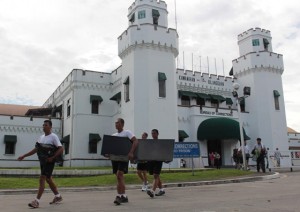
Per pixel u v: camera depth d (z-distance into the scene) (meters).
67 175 20.53
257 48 44.47
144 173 12.82
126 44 34.22
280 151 40.50
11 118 38.28
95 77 39.06
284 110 42.34
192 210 7.54
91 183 16.02
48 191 13.50
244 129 37.53
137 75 32.66
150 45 32.91
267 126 40.69
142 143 10.30
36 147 8.74
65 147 39.38
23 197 11.45
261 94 41.66
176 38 34.53
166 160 10.25
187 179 17.19
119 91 37.19
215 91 42.47
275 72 42.78
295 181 16.06
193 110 36.69
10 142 37.75
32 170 20.52
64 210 7.77
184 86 40.09
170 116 32.59
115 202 8.62
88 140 37.16
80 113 37.50
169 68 33.62
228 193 11.28
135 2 37.44
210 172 20.47
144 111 31.69
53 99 48.41
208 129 35.03
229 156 36.56
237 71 44.59
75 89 37.94
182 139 35.75
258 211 7.29
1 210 7.89
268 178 18.41
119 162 8.84
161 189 11.02
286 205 8.20
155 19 36.88
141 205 8.50
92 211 7.56
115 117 37.94
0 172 19.86
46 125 8.73
